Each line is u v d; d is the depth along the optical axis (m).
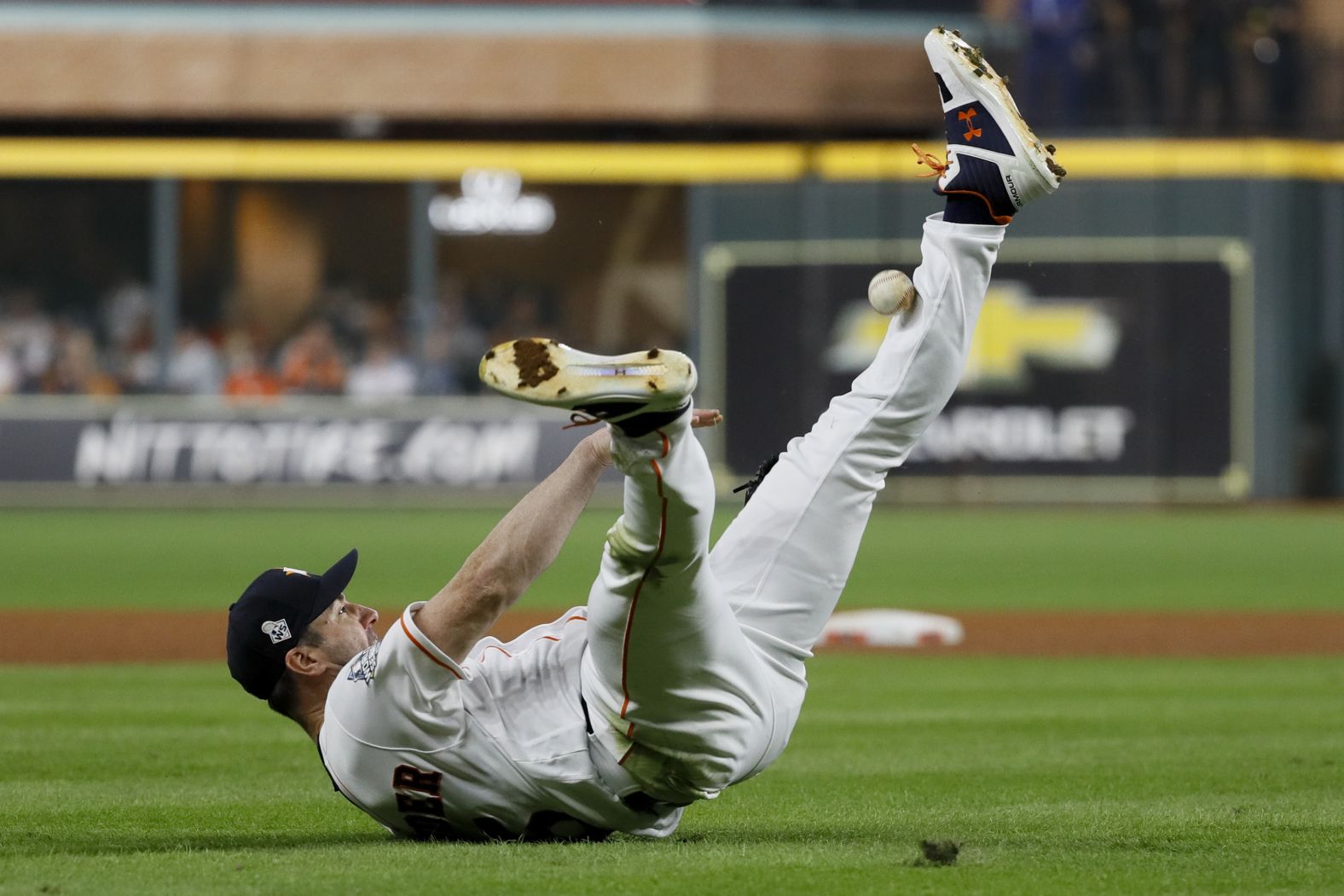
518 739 13.54
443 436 79.88
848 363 79.19
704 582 12.43
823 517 13.70
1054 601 45.00
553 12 84.25
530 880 12.33
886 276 13.69
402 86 84.88
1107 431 76.94
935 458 78.06
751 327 79.81
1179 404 76.69
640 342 91.62
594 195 90.75
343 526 68.38
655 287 91.50
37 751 21.64
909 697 28.05
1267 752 21.38
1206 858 13.72
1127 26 77.75
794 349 79.44
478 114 84.56
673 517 11.85
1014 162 13.79
